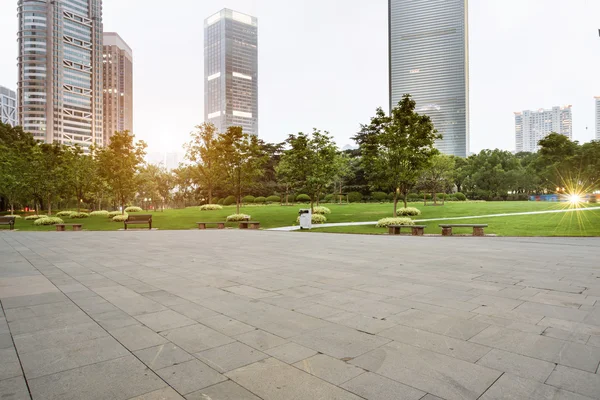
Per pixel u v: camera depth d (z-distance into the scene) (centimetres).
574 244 1402
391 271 893
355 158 6812
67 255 1273
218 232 2267
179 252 1308
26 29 15538
